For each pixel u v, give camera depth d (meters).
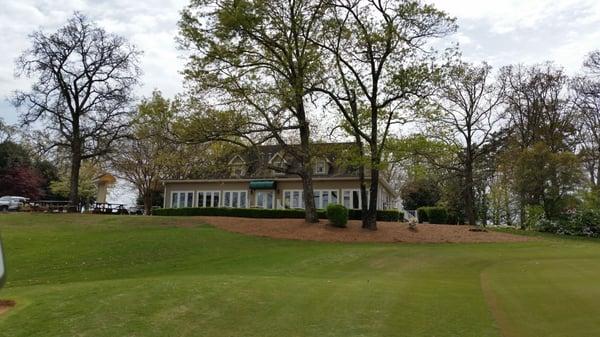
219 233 26.84
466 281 14.13
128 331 8.16
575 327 8.64
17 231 26.34
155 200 61.88
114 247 21.47
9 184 56.09
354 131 29.00
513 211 43.06
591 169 43.16
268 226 29.69
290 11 28.50
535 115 41.12
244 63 29.23
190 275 15.55
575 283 12.98
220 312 9.30
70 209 41.16
